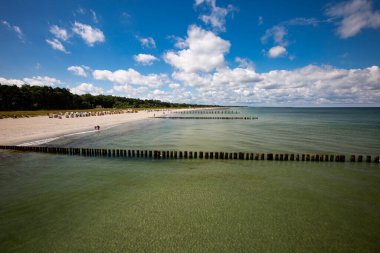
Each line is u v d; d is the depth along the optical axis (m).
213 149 22.56
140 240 7.43
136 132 35.78
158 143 25.83
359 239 7.70
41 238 7.46
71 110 100.56
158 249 7.00
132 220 8.63
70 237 7.53
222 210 9.59
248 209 9.73
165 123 55.59
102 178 13.54
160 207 9.76
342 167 16.91
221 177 14.12
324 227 8.41
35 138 26.33
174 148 22.92
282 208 9.90
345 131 38.59
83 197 10.67
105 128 39.75
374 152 22.08
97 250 6.92
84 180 13.10
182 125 49.94
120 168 15.87
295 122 60.25
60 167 15.80
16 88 87.50
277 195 11.35
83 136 29.88
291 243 7.41
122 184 12.53
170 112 121.38
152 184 12.62
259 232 7.99
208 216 9.05
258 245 7.27
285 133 35.47
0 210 9.28
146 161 17.95
